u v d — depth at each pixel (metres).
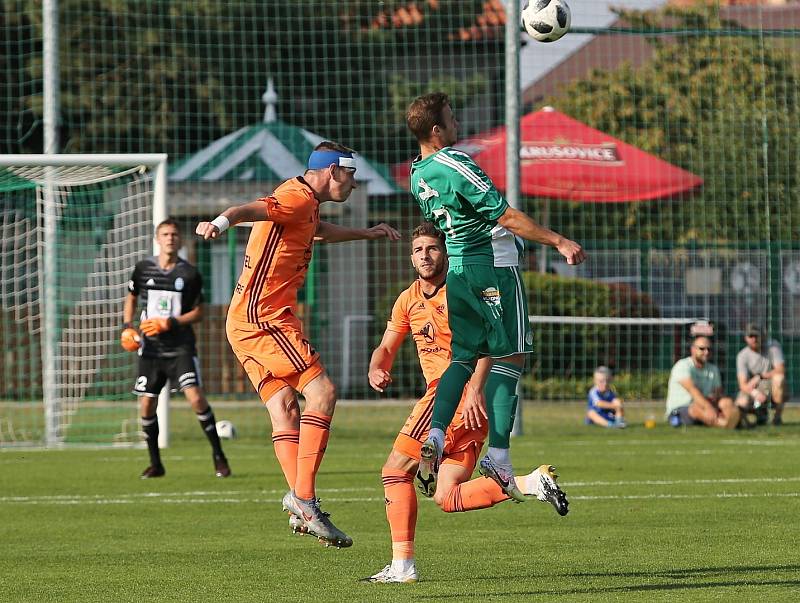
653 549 20.20
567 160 54.34
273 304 18.72
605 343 59.88
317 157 18.73
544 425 48.78
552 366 59.84
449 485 17.77
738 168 62.16
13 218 60.16
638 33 48.22
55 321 42.09
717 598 15.73
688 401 47.34
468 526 23.31
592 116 68.88
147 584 17.45
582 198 53.66
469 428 17.34
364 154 66.44
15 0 71.19
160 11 65.88
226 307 62.47
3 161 38.62
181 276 32.38
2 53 71.94
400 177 56.47
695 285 61.97
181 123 72.06
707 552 19.80
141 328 32.09
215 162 60.41
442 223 17.45
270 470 34.00
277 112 74.06
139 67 65.12
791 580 17.09
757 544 20.61
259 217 17.98
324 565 19.06
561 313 59.56
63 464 35.88
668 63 67.19
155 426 32.38
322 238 19.83
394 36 65.62
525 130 56.19
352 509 25.67
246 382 62.72
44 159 38.84
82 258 55.81
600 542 21.08
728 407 46.44
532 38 21.50
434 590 16.64
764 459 35.81
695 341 47.78
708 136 63.53
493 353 17.05
